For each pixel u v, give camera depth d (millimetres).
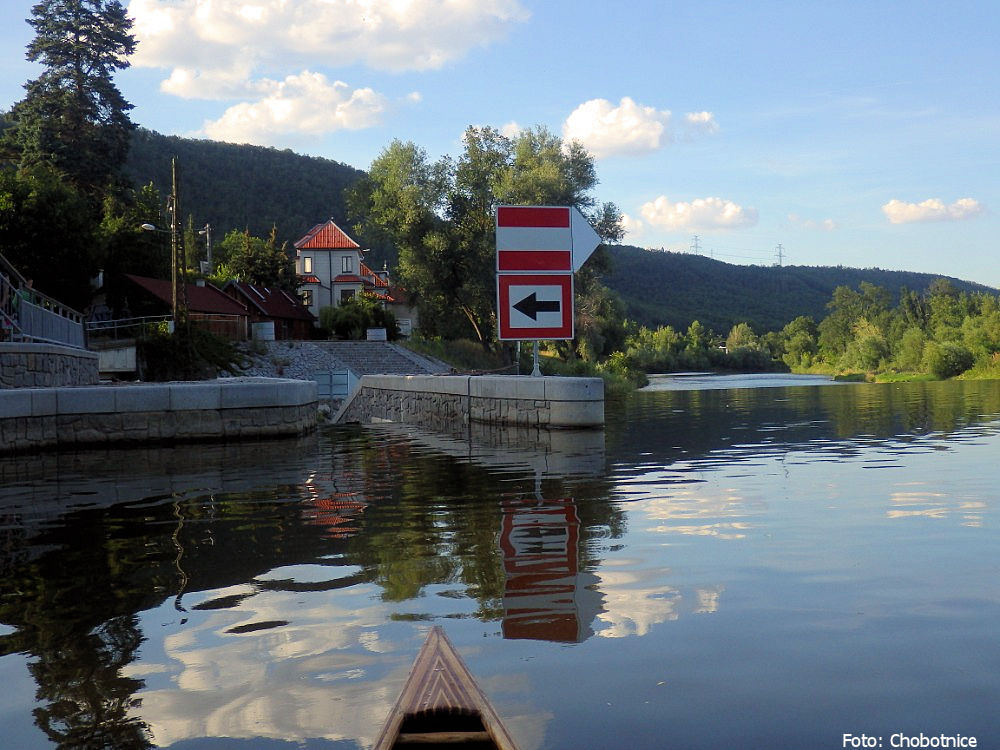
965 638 3871
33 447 14211
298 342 52406
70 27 56688
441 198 56000
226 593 4898
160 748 2973
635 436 14766
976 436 13875
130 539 6535
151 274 52312
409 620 4285
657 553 5613
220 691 3447
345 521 7078
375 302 70375
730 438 14133
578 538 6148
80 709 3314
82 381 23594
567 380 16203
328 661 3744
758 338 159875
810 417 19281
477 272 54000
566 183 53812
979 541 5887
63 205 41531
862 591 4652
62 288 41594
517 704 3230
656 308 176875
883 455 11250
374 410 24406
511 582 4953
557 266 17734
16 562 5820
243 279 75000
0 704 3381
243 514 7551
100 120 57281
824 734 2961
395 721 2852
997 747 2832
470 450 13070
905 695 3264
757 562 5332
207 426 15766
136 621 4402
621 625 4121
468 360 59375
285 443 15203
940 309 106250
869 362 98125
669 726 3027
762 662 3613
